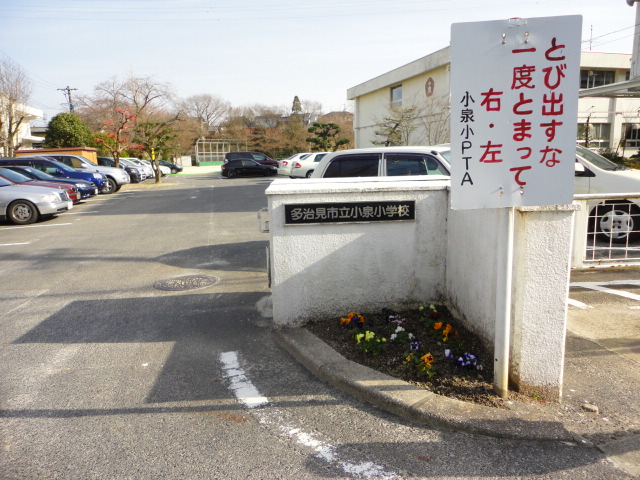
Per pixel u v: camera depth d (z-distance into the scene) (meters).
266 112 68.06
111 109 31.47
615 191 7.50
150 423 3.07
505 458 2.63
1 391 3.52
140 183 28.42
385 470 2.56
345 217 4.24
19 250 8.79
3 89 26.38
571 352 3.89
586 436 2.79
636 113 23.28
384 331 4.12
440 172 6.30
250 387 3.49
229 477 2.54
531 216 3.01
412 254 4.42
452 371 3.46
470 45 2.77
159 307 5.30
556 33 2.74
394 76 26.11
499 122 2.83
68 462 2.70
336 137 43.38
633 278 5.92
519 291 3.11
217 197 17.50
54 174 17.75
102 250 8.52
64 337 4.54
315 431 2.94
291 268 4.26
